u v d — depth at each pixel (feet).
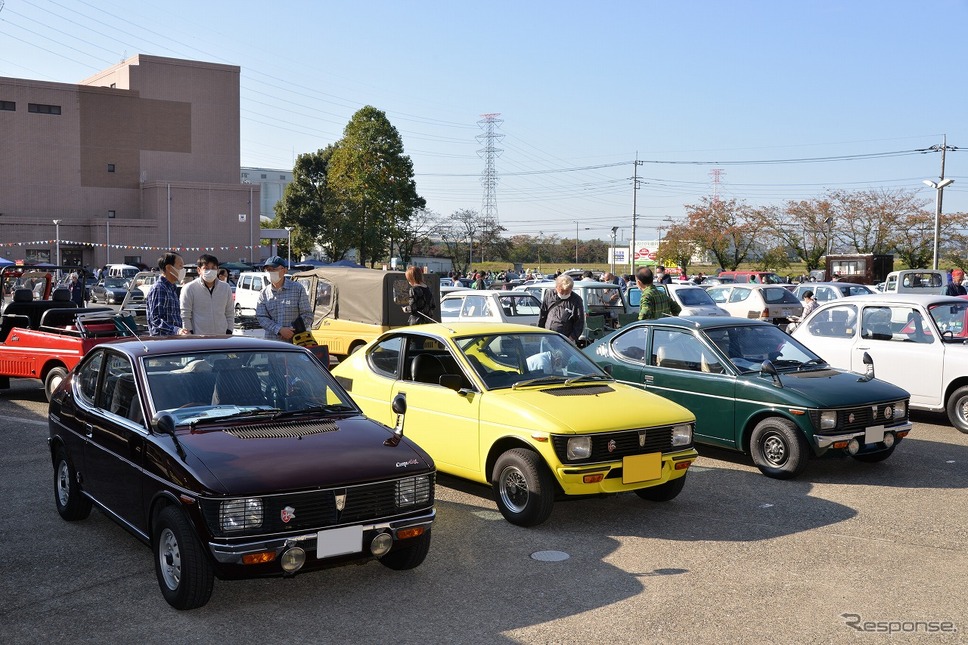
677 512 23.35
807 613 16.28
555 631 15.47
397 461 17.20
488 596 17.16
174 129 216.95
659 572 18.54
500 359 24.58
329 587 17.70
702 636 15.25
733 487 26.04
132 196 211.82
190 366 19.21
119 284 132.98
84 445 20.52
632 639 15.12
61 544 20.47
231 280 120.06
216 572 15.47
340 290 49.14
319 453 16.83
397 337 26.61
